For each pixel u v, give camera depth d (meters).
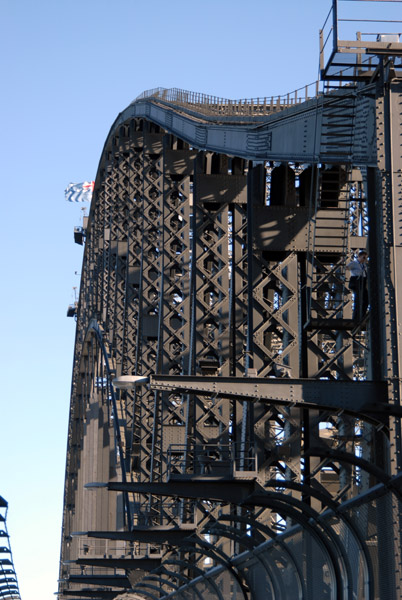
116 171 72.94
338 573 22.97
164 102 55.19
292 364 30.98
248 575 31.31
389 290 22.44
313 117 28.92
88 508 81.06
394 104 23.36
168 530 40.66
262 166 33.28
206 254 42.75
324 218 30.36
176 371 52.69
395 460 21.55
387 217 22.80
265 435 31.17
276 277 32.06
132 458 58.69
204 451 40.06
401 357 22.11
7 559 41.75
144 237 60.50
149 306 59.41
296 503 22.30
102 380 80.56
